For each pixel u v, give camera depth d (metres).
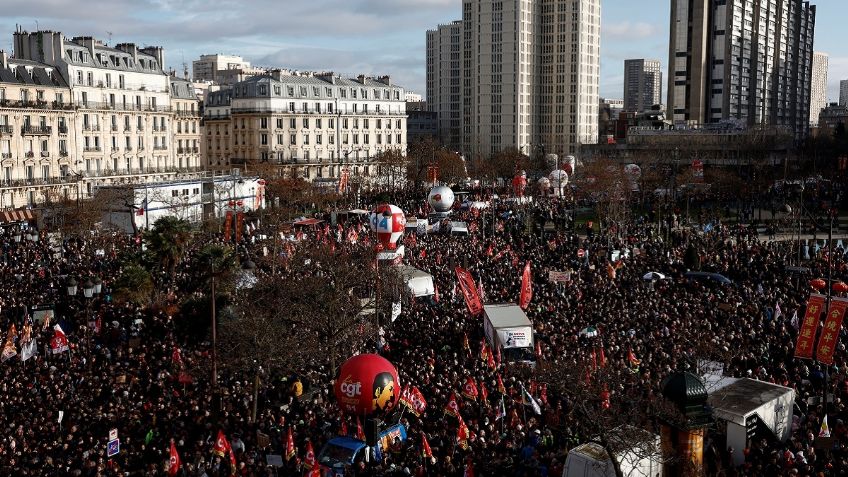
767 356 45.12
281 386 45.75
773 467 30.34
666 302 57.75
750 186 137.38
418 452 33.91
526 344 48.81
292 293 52.59
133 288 60.84
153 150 159.38
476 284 66.69
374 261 63.75
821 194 144.00
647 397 34.81
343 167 192.00
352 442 34.34
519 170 167.38
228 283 56.53
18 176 127.00
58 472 32.72
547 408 38.50
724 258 75.94
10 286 67.62
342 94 199.38
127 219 106.88
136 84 155.25
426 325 55.03
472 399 39.00
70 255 83.00
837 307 40.25
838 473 30.23
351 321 51.19
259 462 33.53
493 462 32.47
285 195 137.50
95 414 39.66
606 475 29.72
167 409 40.44
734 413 34.09
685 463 29.33
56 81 137.12
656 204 125.94
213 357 39.25
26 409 40.59
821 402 39.25
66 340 49.09
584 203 140.25
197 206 121.19
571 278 68.06
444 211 108.19
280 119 186.38
